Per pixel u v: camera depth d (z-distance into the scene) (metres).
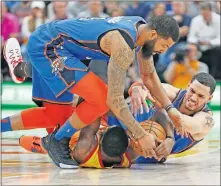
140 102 5.29
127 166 5.34
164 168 5.33
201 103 5.50
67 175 4.73
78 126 5.06
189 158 6.24
